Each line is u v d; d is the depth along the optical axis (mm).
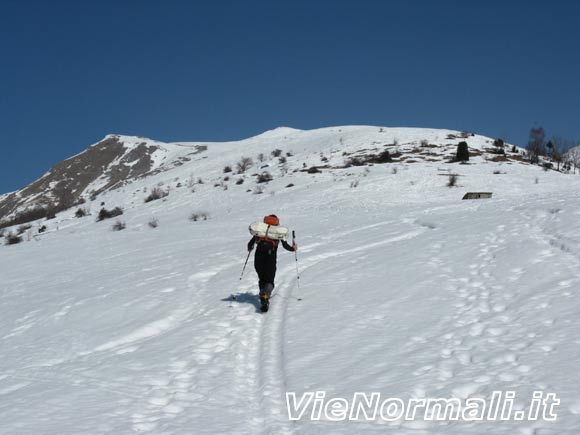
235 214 37375
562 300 7367
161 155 123562
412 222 19000
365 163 56969
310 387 5621
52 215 60031
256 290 10633
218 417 5133
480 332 6668
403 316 7723
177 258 16453
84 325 9383
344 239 16344
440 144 65625
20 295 14219
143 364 6793
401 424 4609
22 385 6395
